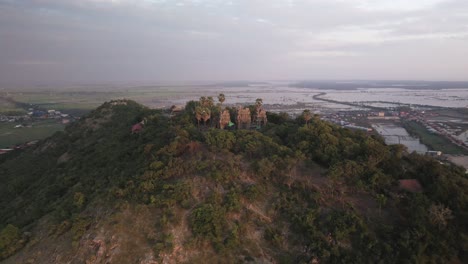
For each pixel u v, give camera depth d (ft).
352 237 157.48
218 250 148.97
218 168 187.93
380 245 152.05
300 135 229.45
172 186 172.45
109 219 158.61
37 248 161.58
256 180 187.42
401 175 194.70
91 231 155.84
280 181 187.83
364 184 180.45
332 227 159.22
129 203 168.96
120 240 149.18
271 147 211.00
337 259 149.38
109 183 199.62
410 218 160.66
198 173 186.19
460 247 152.66
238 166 192.24
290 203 174.19
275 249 155.53
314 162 204.54
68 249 152.15
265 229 162.50
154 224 156.76
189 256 146.51
